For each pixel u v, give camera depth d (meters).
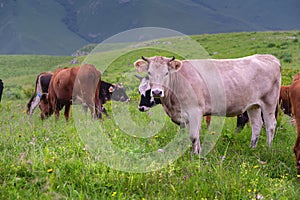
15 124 9.00
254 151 7.58
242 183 5.48
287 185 5.83
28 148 6.37
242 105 8.28
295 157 6.62
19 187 5.04
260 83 8.48
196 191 5.21
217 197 5.09
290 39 38.25
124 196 5.05
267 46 34.78
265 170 6.31
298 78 7.38
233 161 6.45
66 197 4.81
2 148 6.61
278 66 8.85
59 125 9.23
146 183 5.29
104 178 5.37
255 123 8.63
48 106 12.27
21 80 43.66
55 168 5.54
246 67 8.37
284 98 10.86
